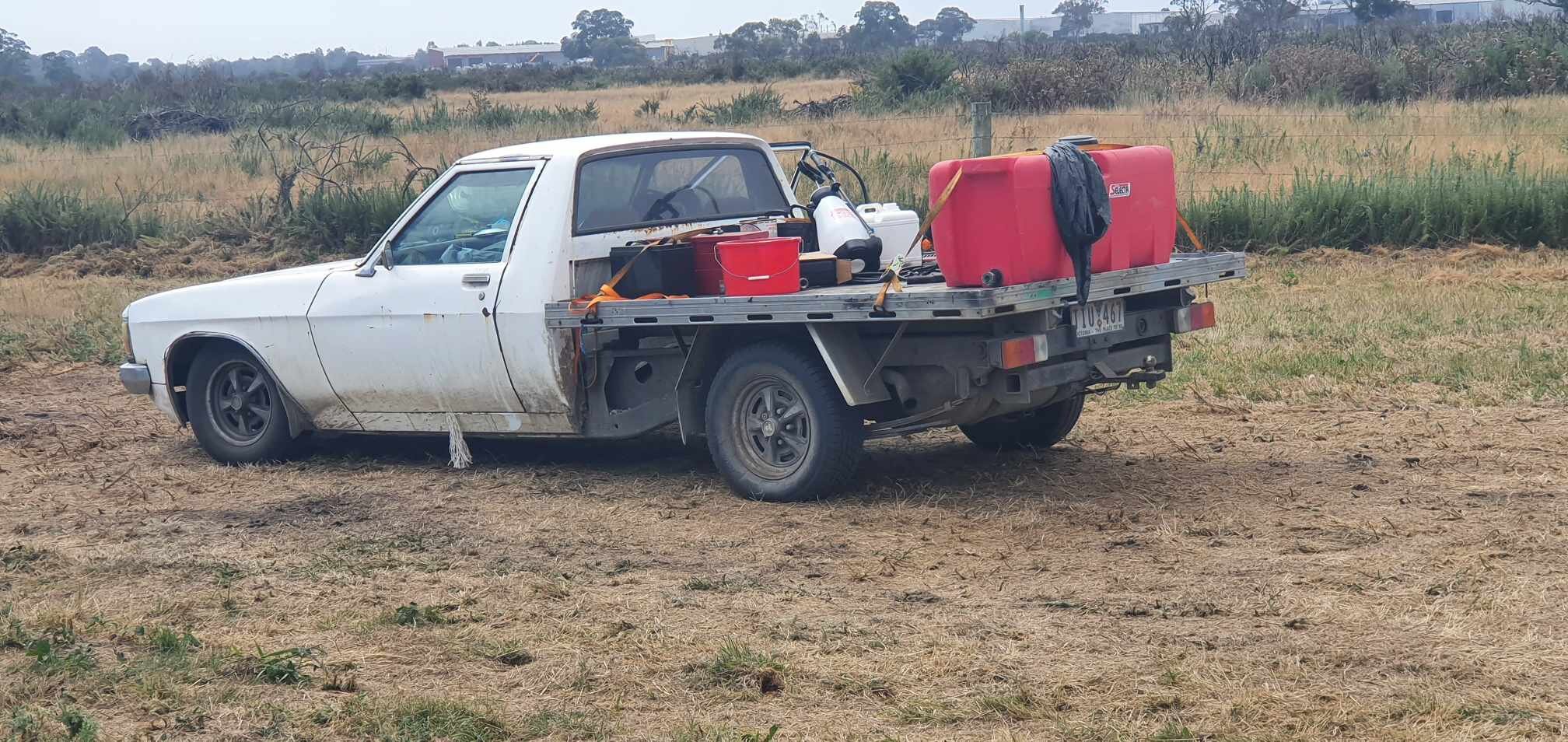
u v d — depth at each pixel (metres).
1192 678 4.43
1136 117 24.03
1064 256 6.12
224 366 8.33
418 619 5.29
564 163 7.27
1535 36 31.02
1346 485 6.79
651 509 6.91
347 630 5.21
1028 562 5.79
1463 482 6.74
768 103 31.11
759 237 6.90
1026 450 7.88
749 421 6.96
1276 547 5.86
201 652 4.97
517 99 50.53
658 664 4.76
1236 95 28.91
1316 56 29.81
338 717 4.36
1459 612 4.96
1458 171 15.78
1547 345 9.88
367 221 17.86
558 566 6.02
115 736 4.28
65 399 10.55
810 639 4.97
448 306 7.41
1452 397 8.53
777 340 6.80
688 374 7.04
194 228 19.11
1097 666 4.60
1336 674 4.46
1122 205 6.36
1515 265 13.62
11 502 7.44
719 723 4.27
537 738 4.21
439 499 7.27
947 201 5.94
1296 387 9.00
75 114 37.41
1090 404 8.95
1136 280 6.48
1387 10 86.25
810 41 120.69
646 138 7.69
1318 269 14.11
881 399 6.65
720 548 6.20
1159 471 7.25
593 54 160.62
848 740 4.12
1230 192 15.64
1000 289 5.81
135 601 5.66
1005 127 23.33
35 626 5.25
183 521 6.98
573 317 6.99
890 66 32.84
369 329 7.69
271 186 22.78
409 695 4.56
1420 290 12.50
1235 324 11.24
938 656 4.73
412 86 53.53
